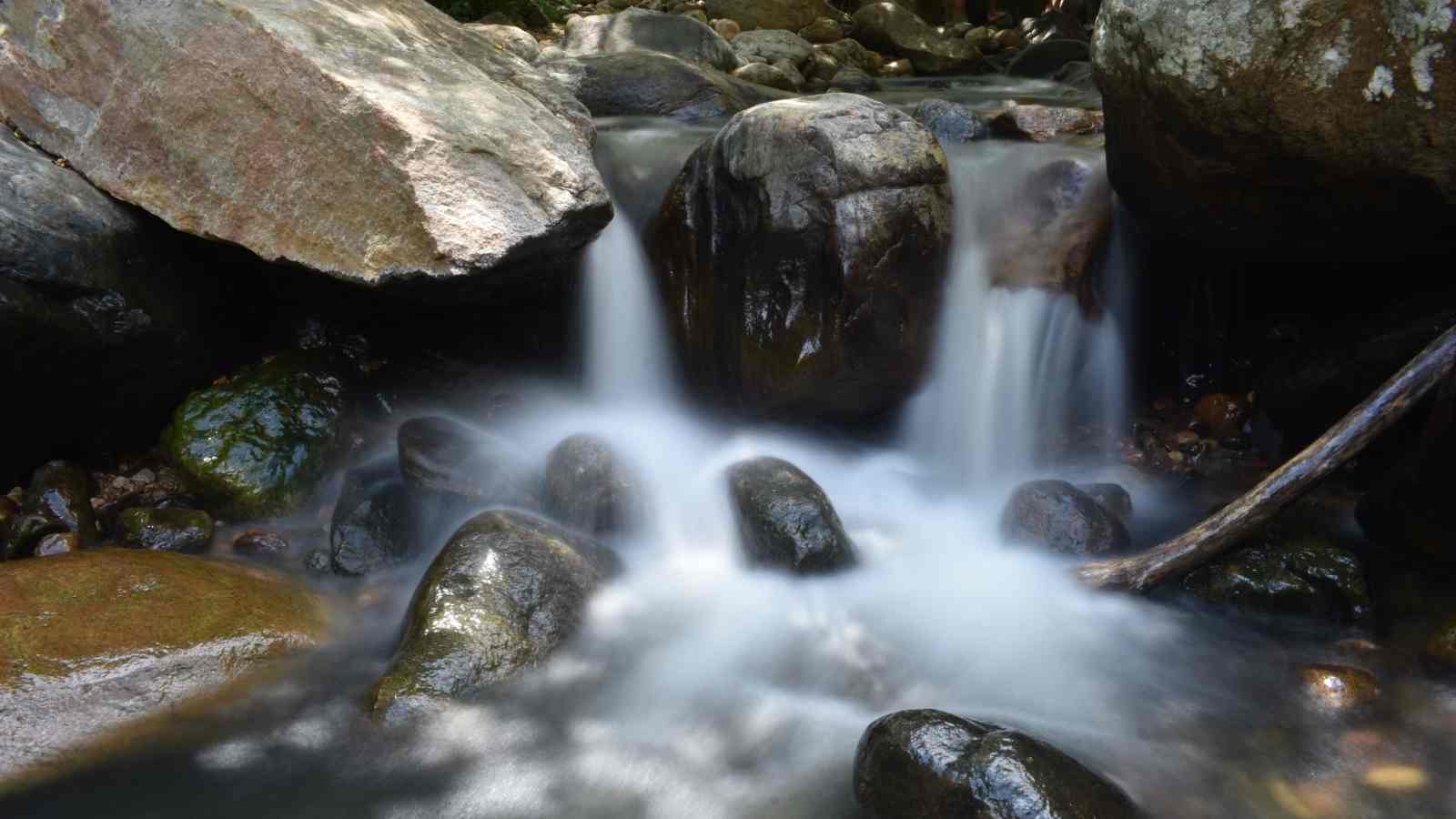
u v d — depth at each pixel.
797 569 4.02
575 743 3.17
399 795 2.94
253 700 3.29
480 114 4.22
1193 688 3.50
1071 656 3.69
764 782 3.04
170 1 4.13
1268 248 4.54
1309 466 3.87
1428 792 3.00
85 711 3.08
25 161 4.18
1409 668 3.53
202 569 3.78
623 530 4.20
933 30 12.23
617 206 5.22
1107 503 4.47
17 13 4.46
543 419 5.10
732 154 4.74
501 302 5.00
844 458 5.00
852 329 4.58
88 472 4.50
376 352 5.17
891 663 3.63
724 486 4.35
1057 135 5.84
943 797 2.69
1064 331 5.11
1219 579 3.94
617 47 8.88
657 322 5.14
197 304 4.66
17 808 2.79
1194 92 3.76
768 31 10.50
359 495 4.33
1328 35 3.48
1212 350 5.53
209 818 2.82
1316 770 3.10
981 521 4.62
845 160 4.50
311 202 4.06
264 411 4.56
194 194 4.23
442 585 3.52
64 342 4.07
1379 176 3.71
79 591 3.49
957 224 4.89
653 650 3.63
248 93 4.06
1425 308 4.53
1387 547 4.09
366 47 4.28
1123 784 2.99
